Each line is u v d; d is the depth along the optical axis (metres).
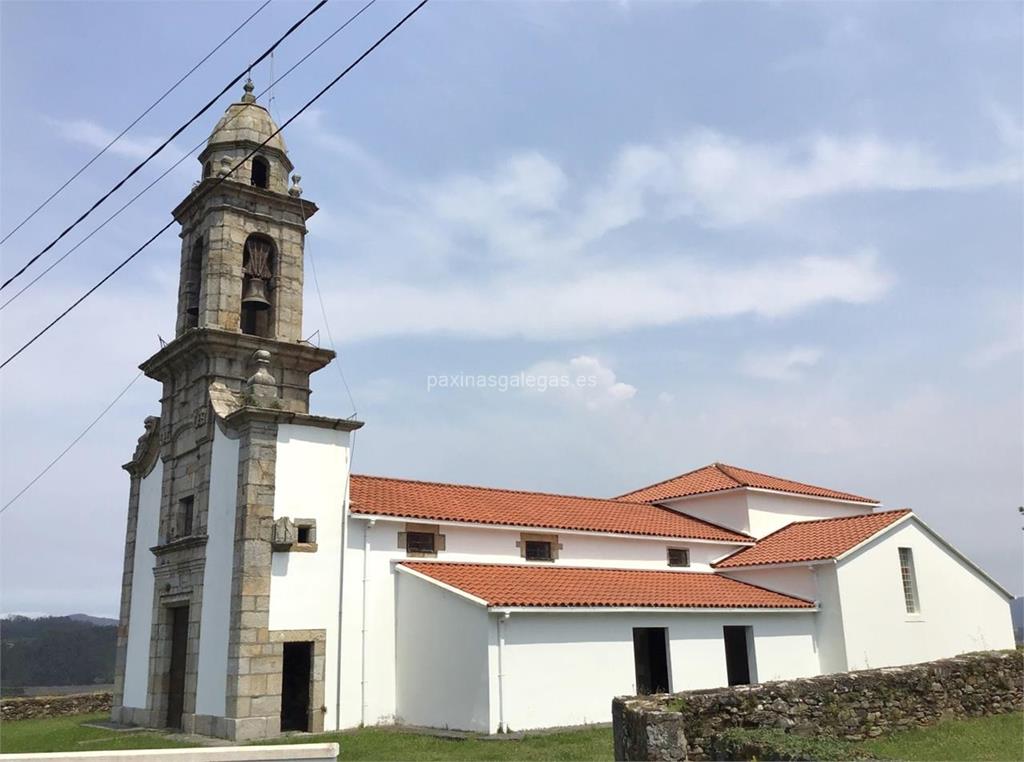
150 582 23.98
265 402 20.83
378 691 20.73
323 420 21.20
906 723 15.26
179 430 23.66
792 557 26.50
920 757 13.18
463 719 19.05
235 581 19.38
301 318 24.28
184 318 24.14
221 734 18.58
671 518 30.77
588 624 20.84
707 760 12.48
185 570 21.89
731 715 13.34
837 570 25.27
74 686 45.88
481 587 20.42
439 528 23.05
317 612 20.09
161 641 22.55
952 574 28.08
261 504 19.80
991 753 13.43
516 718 18.80
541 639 19.84
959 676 16.59
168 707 22.06
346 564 20.91
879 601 25.88
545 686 19.55
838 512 34.88
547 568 23.97
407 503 23.42
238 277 23.45
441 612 20.27
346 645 20.38
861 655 24.86
